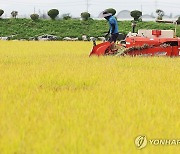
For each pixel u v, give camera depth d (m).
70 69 12.52
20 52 25.39
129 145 5.03
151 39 18.36
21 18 72.06
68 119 6.20
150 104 7.46
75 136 5.31
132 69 13.41
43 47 32.44
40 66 13.91
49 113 6.57
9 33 64.69
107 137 5.13
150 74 11.95
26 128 5.72
